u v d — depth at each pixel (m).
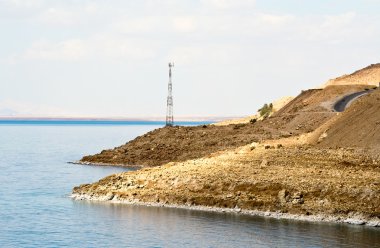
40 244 74.75
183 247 71.19
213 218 82.81
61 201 100.50
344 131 102.50
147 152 164.12
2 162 179.75
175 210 87.94
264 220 81.12
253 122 183.25
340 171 87.81
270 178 87.50
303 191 83.31
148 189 94.25
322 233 74.38
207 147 158.25
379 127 97.44
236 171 92.12
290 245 70.44
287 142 111.62
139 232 77.56
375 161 90.19
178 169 97.50
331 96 192.25
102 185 100.50
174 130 180.50
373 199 79.12
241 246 70.94
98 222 83.38
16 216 89.75
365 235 73.12
